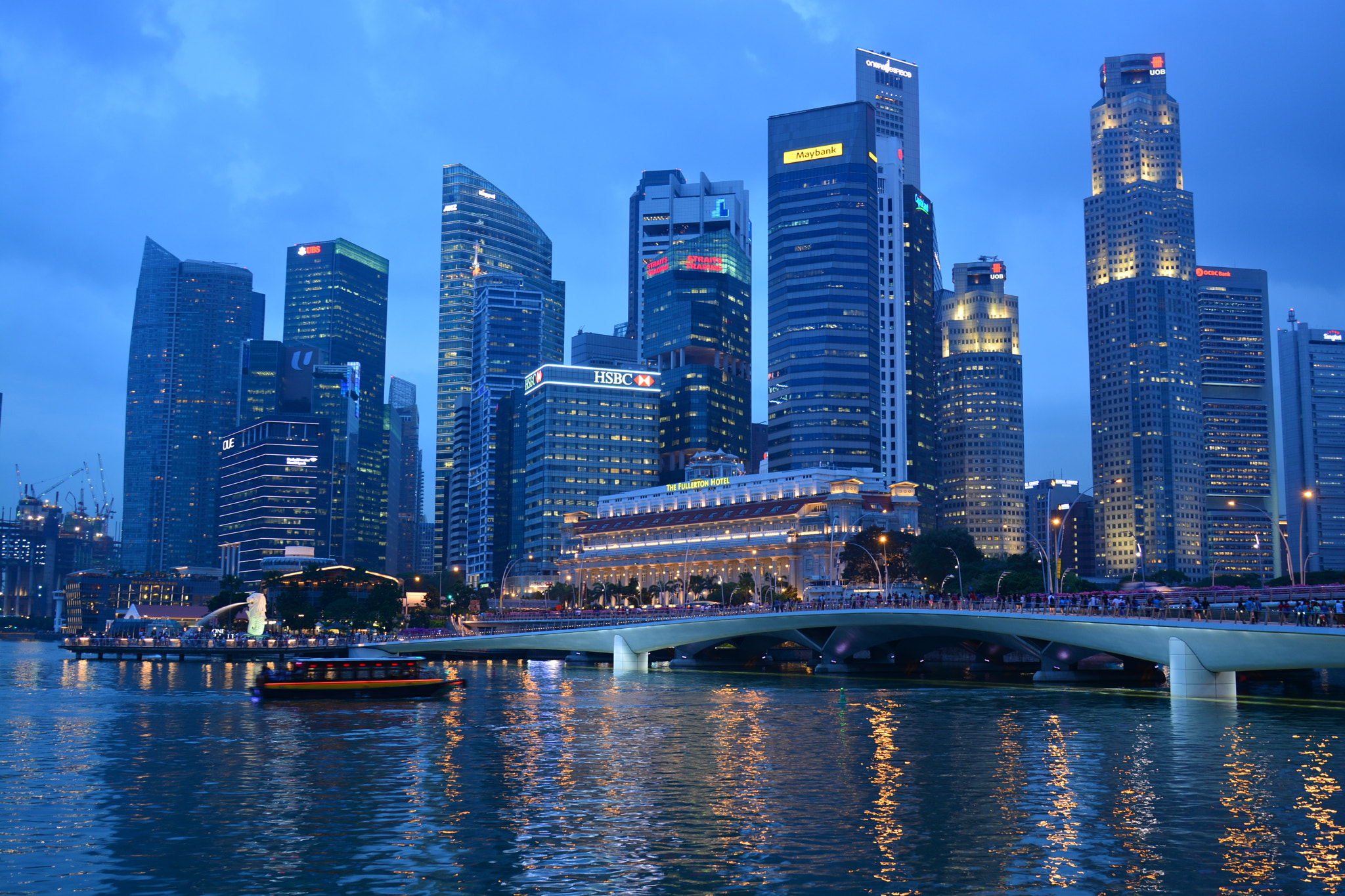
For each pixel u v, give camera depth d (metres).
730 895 45.97
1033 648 169.62
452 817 61.50
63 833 57.47
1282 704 126.75
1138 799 66.00
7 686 164.00
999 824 59.03
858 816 61.22
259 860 51.78
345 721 111.69
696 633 197.38
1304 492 153.88
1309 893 46.25
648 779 74.38
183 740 95.75
